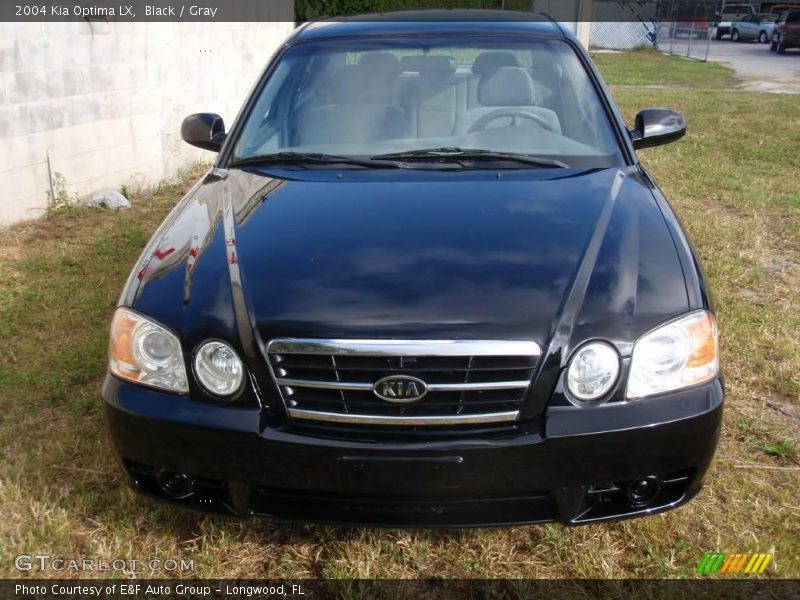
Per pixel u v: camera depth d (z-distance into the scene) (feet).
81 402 11.40
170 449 7.66
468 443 7.19
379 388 7.26
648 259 8.21
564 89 11.60
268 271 8.04
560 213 8.95
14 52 18.48
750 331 13.58
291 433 7.37
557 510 7.52
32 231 18.95
